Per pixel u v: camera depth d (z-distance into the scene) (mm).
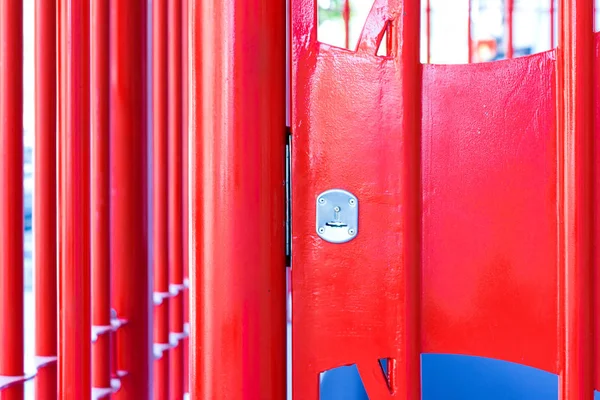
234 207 821
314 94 826
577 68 779
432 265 824
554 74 797
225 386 829
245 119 820
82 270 1479
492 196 812
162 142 2182
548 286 800
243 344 824
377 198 820
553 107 797
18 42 1233
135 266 1849
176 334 2318
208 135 829
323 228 828
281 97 841
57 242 1478
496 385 1503
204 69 831
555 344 797
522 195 806
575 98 778
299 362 838
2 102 1228
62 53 1457
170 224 2334
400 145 813
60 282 1478
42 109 1410
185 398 2391
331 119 824
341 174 824
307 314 836
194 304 850
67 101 1457
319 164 828
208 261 832
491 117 810
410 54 808
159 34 2162
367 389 829
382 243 822
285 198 842
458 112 813
